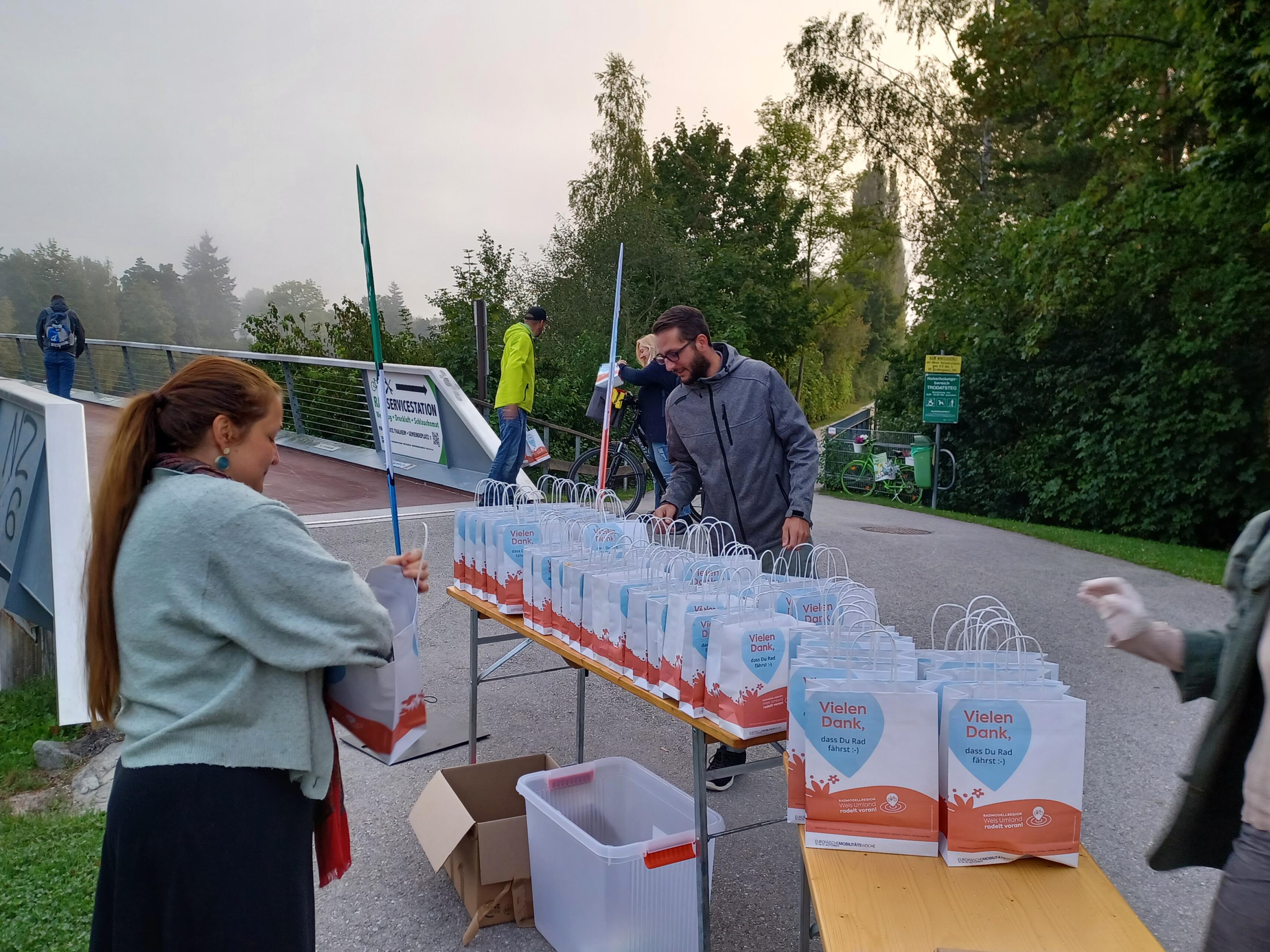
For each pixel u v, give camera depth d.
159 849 1.58
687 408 3.62
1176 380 14.01
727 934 2.74
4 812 3.69
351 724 1.91
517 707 4.66
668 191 31.30
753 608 2.33
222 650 1.64
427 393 9.45
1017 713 1.73
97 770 4.13
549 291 19.09
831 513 13.66
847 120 25.67
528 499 4.43
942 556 9.32
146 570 1.62
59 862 3.09
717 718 2.16
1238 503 14.02
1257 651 1.42
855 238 33.47
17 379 19.64
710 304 22.36
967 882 1.68
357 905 2.90
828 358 51.81
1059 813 1.73
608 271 20.00
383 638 1.75
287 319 15.11
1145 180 13.48
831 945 1.48
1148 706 4.75
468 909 2.83
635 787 2.86
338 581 1.68
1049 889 1.65
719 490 3.60
